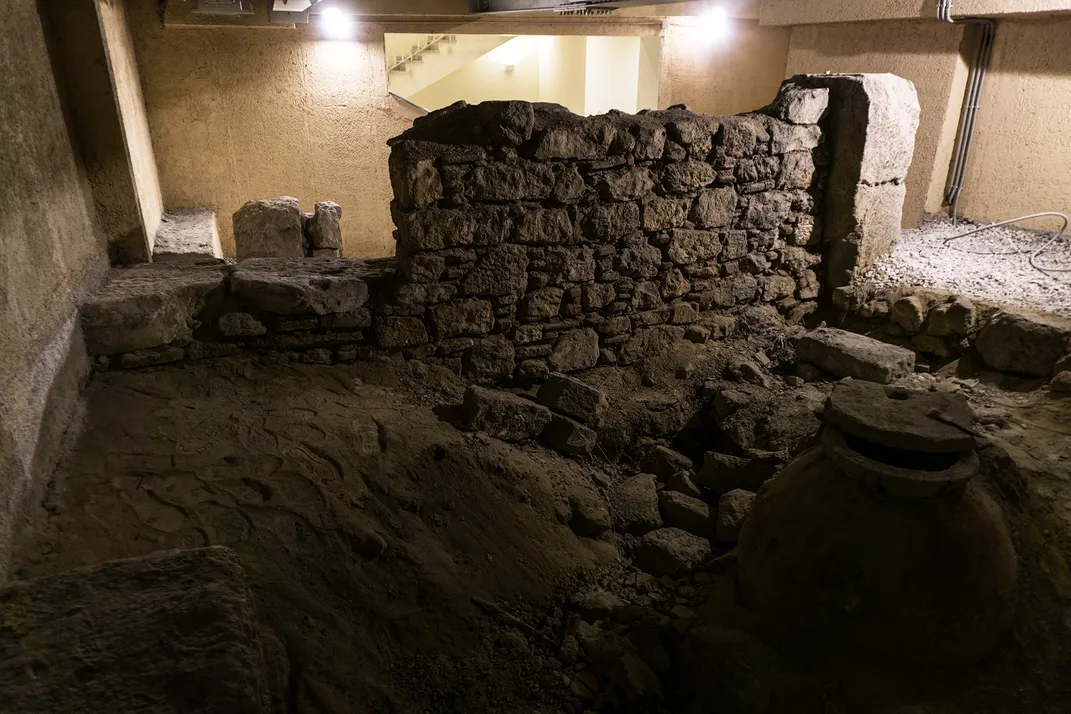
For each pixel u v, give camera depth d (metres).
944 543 2.60
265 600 2.64
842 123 4.86
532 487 3.67
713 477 3.98
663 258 4.64
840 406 2.83
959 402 2.90
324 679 2.48
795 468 3.06
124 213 4.25
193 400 3.63
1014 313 4.16
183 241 5.79
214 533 2.85
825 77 4.95
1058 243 5.41
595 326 4.58
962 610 2.58
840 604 2.66
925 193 6.32
